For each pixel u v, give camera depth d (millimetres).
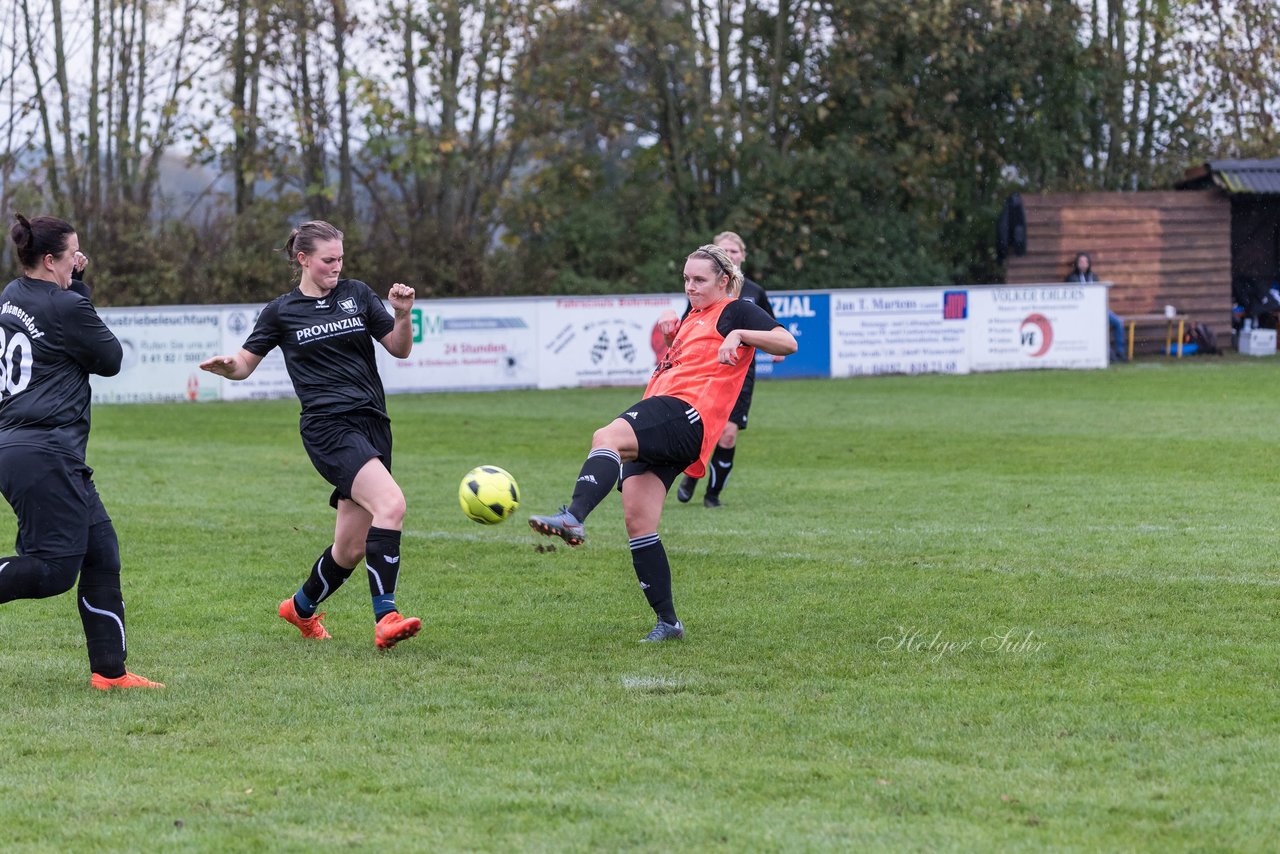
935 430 32469
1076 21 63812
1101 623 13227
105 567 11305
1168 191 62750
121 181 60188
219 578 16531
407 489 24312
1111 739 9492
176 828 8023
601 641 12945
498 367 47219
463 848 7648
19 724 10234
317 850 7656
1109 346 56562
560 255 63125
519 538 19125
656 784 8664
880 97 63062
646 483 12867
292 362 12758
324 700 10852
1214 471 24625
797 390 44406
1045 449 28500
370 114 56906
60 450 10773
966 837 7676
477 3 58000
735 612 14109
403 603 14891
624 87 62156
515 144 60562
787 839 7672
